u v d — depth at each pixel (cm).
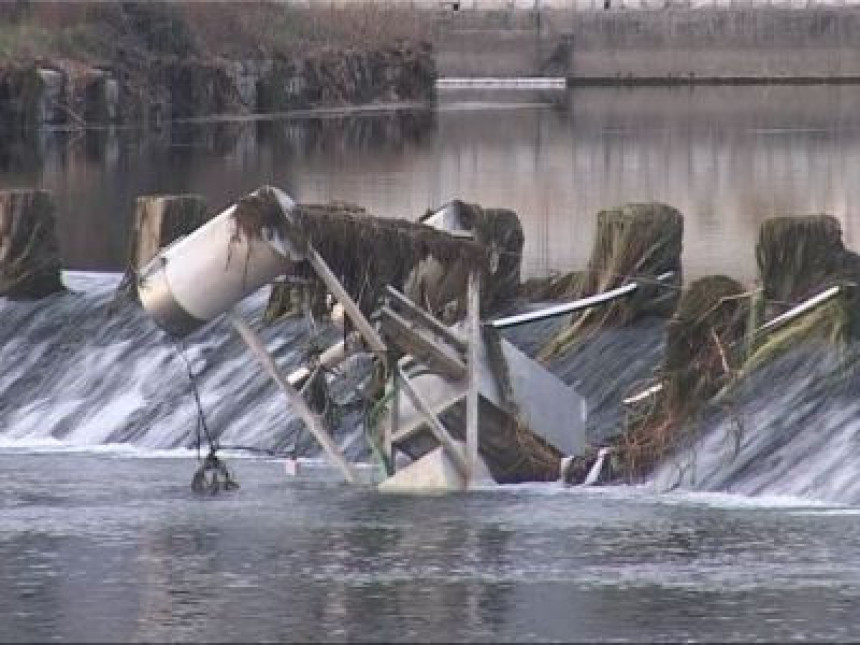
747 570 9156
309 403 10819
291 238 10388
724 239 17475
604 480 10669
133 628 8481
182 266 10488
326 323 12344
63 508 10506
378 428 10738
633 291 11875
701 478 10556
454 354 10575
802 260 10988
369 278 10531
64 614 8681
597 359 11750
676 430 10706
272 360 10838
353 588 8981
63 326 13550
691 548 9506
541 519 10019
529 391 10706
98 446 12331
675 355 10912
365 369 11438
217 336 12862
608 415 11350
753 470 10494
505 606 8719
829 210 19925
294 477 11075
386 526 9962
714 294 11000
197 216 13512
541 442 10731
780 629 8431
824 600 8756
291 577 9156
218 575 9206
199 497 10681
